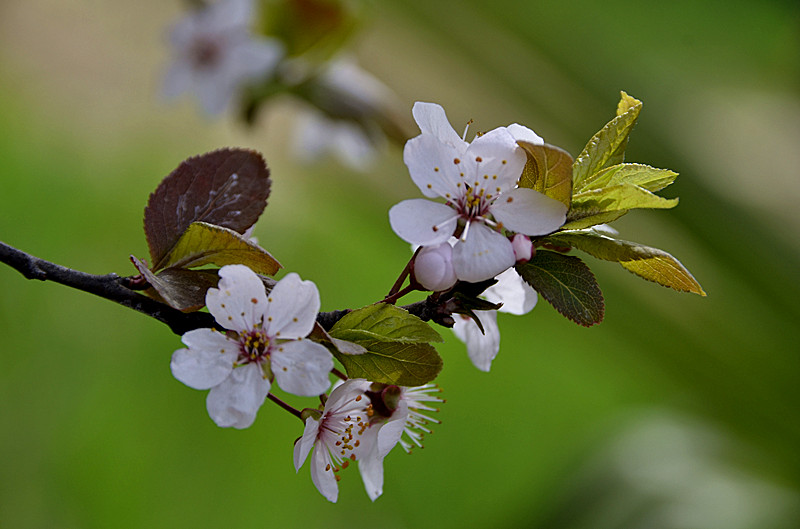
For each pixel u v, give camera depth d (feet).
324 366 1.51
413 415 1.63
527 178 1.54
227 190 1.57
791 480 2.59
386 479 3.17
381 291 3.51
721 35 4.33
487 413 3.36
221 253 1.55
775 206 2.85
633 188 1.52
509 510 3.07
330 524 2.98
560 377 3.43
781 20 4.40
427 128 1.54
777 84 4.00
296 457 1.53
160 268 1.55
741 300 2.67
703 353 2.68
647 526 2.47
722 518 2.45
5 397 2.84
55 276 1.53
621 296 2.70
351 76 2.36
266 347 1.52
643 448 2.77
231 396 1.51
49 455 2.81
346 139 2.60
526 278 1.53
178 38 2.32
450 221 1.53
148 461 2.89
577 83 2.71
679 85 3.84
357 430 1.55
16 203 3.35
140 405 2.97
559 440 3.32
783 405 2.67
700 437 2.74
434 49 2.88
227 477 2.93
